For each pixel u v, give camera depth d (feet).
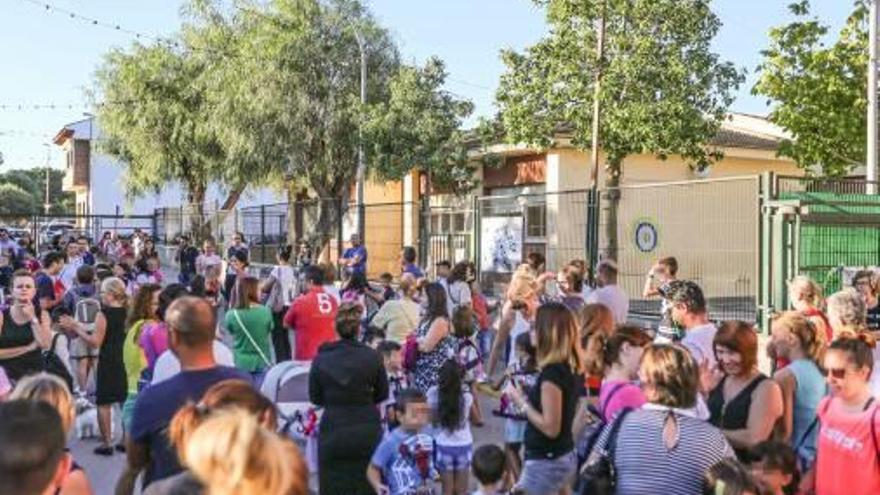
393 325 31.76
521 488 17.48
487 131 71.05
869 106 55.21
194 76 110.32
